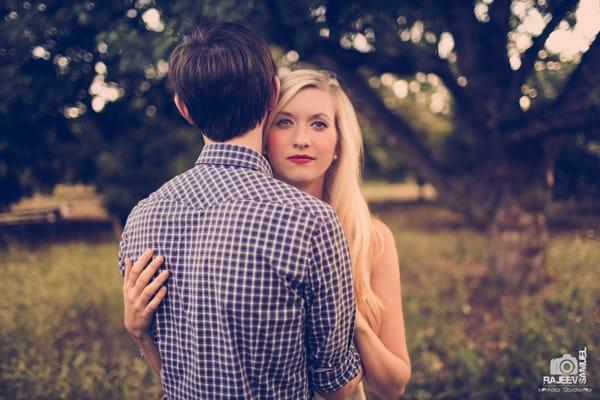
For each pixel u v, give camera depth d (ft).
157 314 3.67
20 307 16.42
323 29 14.14
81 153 30.68
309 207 3.32
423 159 19.06
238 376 3.29
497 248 18.44
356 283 4.94
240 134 3.63
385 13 14.43
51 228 29.45
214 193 3.45
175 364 3.62
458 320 15.11
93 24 11.60
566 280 16.87
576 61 14.70
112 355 13.12
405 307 15.88
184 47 3.70
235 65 3.50
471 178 18.54
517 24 15.99
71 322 15.64
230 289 3.22
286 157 4.87
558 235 23.21
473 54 16.94
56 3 11.24
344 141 5.23
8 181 27.58
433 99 28.19
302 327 3.41
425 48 18.62
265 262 3.20
